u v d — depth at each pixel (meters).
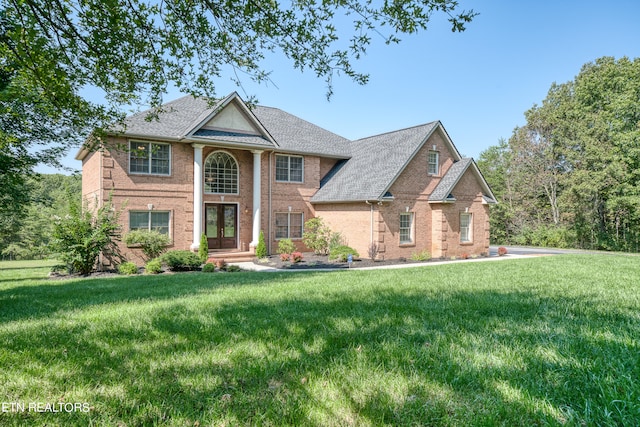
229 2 4.79
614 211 30.17
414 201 19.61
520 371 2.92
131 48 5.11
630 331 4.01
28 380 2.93
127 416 2.37
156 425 2.27
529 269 11.04
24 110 8.29
